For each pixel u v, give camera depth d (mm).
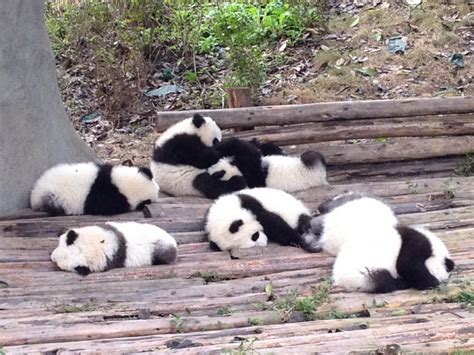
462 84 7477
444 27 8125
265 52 8188
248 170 5547
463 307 3908
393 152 5926
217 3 8398
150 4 7965
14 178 5137
